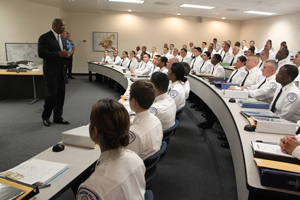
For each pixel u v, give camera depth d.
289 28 7.41
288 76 1.94
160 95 1.81
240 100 2.17
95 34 8.48
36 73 4.19
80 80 7.42
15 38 5.88
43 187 0.93
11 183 0.88
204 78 3.65
